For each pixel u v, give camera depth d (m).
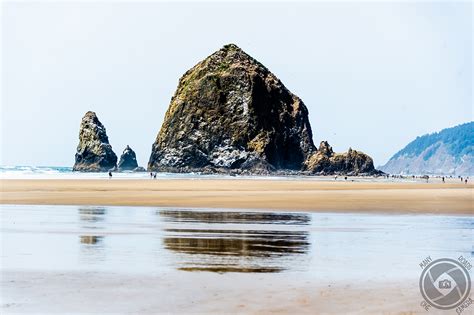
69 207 41.12
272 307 12.42
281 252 20.41
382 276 15.96
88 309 12.33
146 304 12.70
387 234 26.00
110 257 19.00
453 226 29.73
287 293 13.72
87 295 13.51
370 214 36.66
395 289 14.22
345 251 20.77
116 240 23.38
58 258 18.72
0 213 35.94
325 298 13.23
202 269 16.88
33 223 29.70
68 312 12.12
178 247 21.45
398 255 19.89
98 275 15.87
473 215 36.50
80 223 29.77
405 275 16.12
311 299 13.13
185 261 18.30
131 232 26.05
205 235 25.14
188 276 15.77
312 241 23.47
